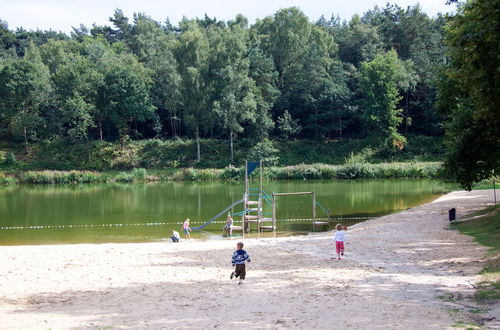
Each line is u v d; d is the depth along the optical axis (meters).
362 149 95.81
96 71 98.69
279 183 77.62
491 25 17.22
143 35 134.12
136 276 20.33
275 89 104.56
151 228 38.97
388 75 93.06
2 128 105.69
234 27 105.12
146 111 97.06
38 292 17.61
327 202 53.88
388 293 15.88
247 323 12.91
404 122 105.12
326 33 118.44
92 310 14.97
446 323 12.22
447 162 32.34
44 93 99.19
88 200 58.16
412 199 54.75
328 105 99.75
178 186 75.62
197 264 23.16
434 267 20.14
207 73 93.00
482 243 24.47
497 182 61.78
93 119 105.19
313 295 15.98
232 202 55.06
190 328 12.63
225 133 107.38
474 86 19.75
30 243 32.88
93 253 26.66
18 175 83.12
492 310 13.42
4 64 104.12
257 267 21.75
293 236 34.75
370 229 33.44
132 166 93.62
